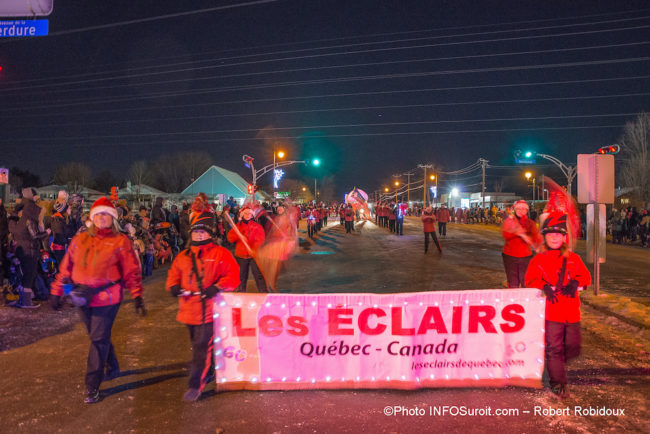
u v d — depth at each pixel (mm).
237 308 4086
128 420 3488
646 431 3355
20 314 6684
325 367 4141
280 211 14898
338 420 3508
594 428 3396
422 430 3354
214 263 3900
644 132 33250
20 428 3348
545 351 4273
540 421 3512
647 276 11094
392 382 4148
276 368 4102
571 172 25828
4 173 12117
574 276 3959
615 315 6527
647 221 19688
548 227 4082
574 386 4199
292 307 4113
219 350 4066
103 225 3879
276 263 12094
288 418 3539
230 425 3414
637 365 4730
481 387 4195
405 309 4168
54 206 8438
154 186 75375
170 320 6520
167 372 4508
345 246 18562
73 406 3727
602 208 7789
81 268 3787
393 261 13492
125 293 8617
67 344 5375
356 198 47812
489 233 28594
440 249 15836
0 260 7070
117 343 5438
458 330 4219
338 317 4133
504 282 9680
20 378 4316
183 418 3525
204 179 61469
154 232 12492
